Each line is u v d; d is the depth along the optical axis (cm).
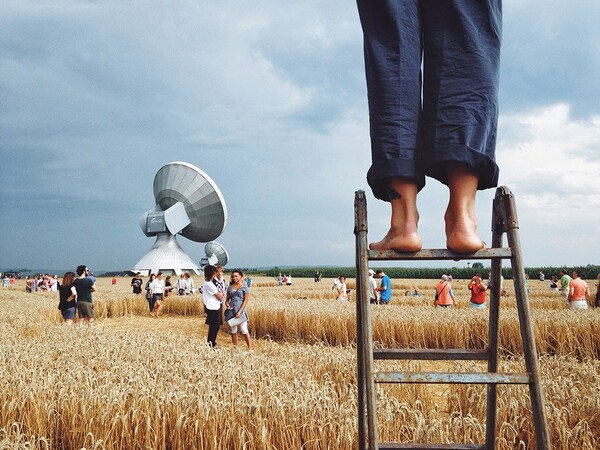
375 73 183
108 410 436
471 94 177
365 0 191
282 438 415
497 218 219
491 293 236
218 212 5178
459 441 408
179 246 5422
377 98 182
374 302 1927
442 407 600
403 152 178
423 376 179
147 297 2133
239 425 421
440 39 183
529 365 179
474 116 177
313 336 1259
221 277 1255
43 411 455
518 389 496
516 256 185
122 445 419
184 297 2238
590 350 1005
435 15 186
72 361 628
